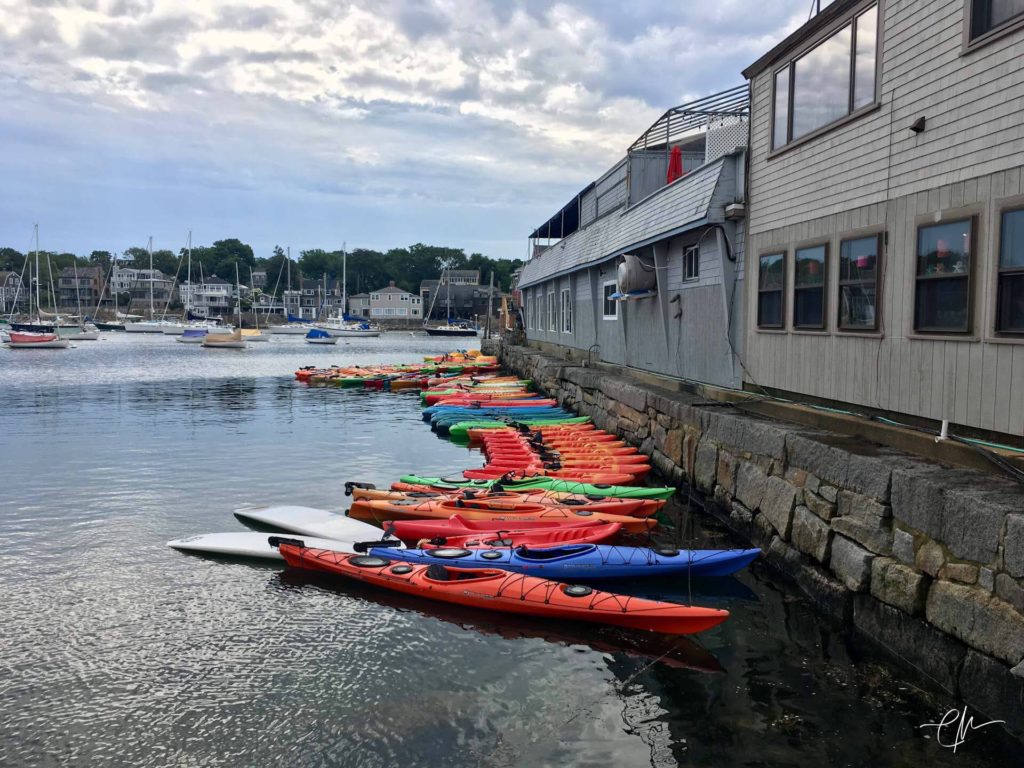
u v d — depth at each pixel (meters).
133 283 130.50
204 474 15.06
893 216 8.27
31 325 74.44
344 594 8.57
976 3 6.96
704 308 13.58
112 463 16.17
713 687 6.35
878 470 6.75
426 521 10.60
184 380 36.69
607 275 20.70
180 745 5.72
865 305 8.84
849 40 9.05
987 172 6.86
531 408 22.78
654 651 7.09
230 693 6.46
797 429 8.98
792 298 10.57
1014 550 5.05
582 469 13.49
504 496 11.35
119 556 9.92
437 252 149.25
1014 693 5.07
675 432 12.63
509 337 43.03
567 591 7.79
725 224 12.34
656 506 11.05
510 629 7.63
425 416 23.48
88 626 7.79
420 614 8.02
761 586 8.43
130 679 6.71
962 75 7.16
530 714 6.05
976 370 7.04
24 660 7.07
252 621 7.88
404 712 6.11
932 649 5.96
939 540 5.90
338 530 10.66
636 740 5.63
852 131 9.02
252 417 23.75
